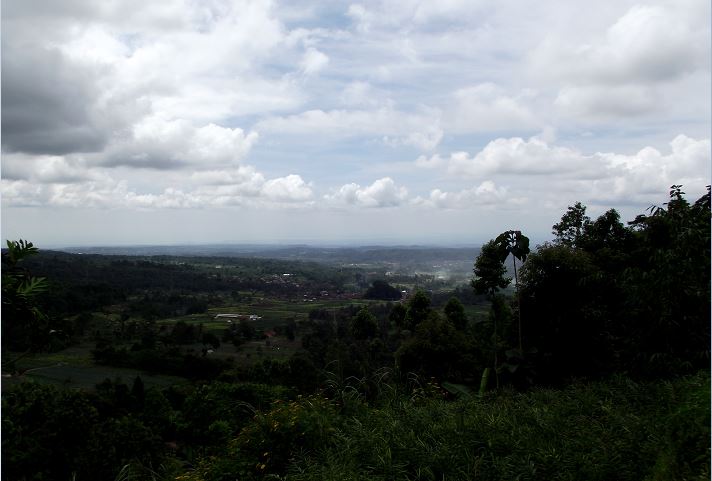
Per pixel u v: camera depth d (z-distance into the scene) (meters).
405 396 5.51
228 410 7.83
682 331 5.86
